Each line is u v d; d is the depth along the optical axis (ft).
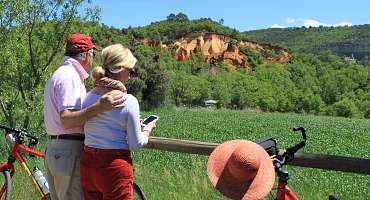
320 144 105.09
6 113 40.32
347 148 100.53
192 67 372.58
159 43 412.57
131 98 13.51
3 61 39.93
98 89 13.87
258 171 11.96
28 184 21.89
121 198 13.41
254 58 434.71
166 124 142.82
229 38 448.24
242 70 415.85
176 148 21.04
